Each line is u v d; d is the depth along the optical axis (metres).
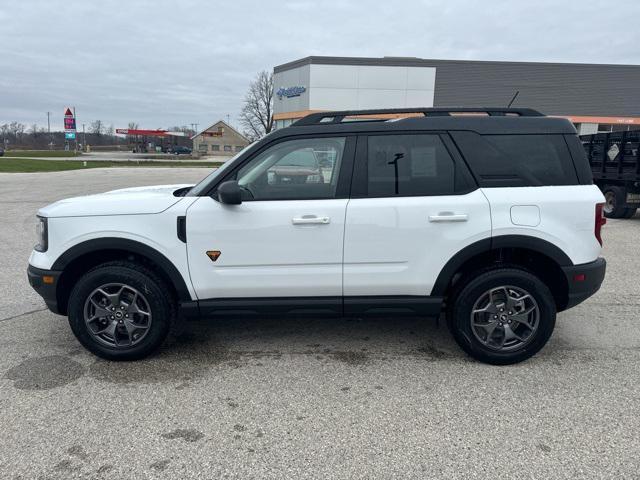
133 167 38.91
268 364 3.70
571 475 2.44
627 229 9.66
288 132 3.59
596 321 4.61
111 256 3.78
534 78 37.44
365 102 36.97
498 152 3.54
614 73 37.59
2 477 2.42
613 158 10.97
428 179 3.54
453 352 3.92
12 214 11.50
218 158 66.81
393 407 3.08
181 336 4.25
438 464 2.53
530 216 3.48
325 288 3.60
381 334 4.30
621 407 3.08
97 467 2.50
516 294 3.58
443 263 3.54
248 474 2.46
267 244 3.52
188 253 3.54
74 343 4.06
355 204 3.50
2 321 4.55
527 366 3.66
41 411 3.01
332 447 2.67
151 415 2.98
